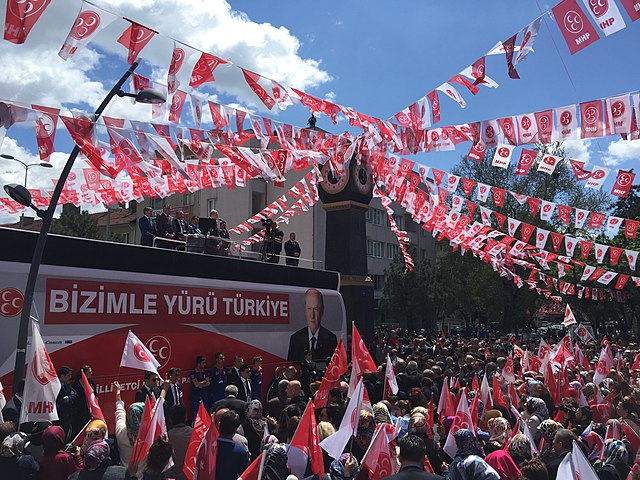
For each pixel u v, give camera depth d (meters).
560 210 12.87
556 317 49.16
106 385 8.39
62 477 4.71
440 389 10.28
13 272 7.59
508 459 4.95
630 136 6.83
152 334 9.19
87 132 6.06
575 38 5.48
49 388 5.80
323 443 5.14
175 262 9.90
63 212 39.75
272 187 35.94
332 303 13.74
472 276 37.94
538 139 7.49
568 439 5.34
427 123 8.04
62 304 8.05
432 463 6.08
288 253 15.95
